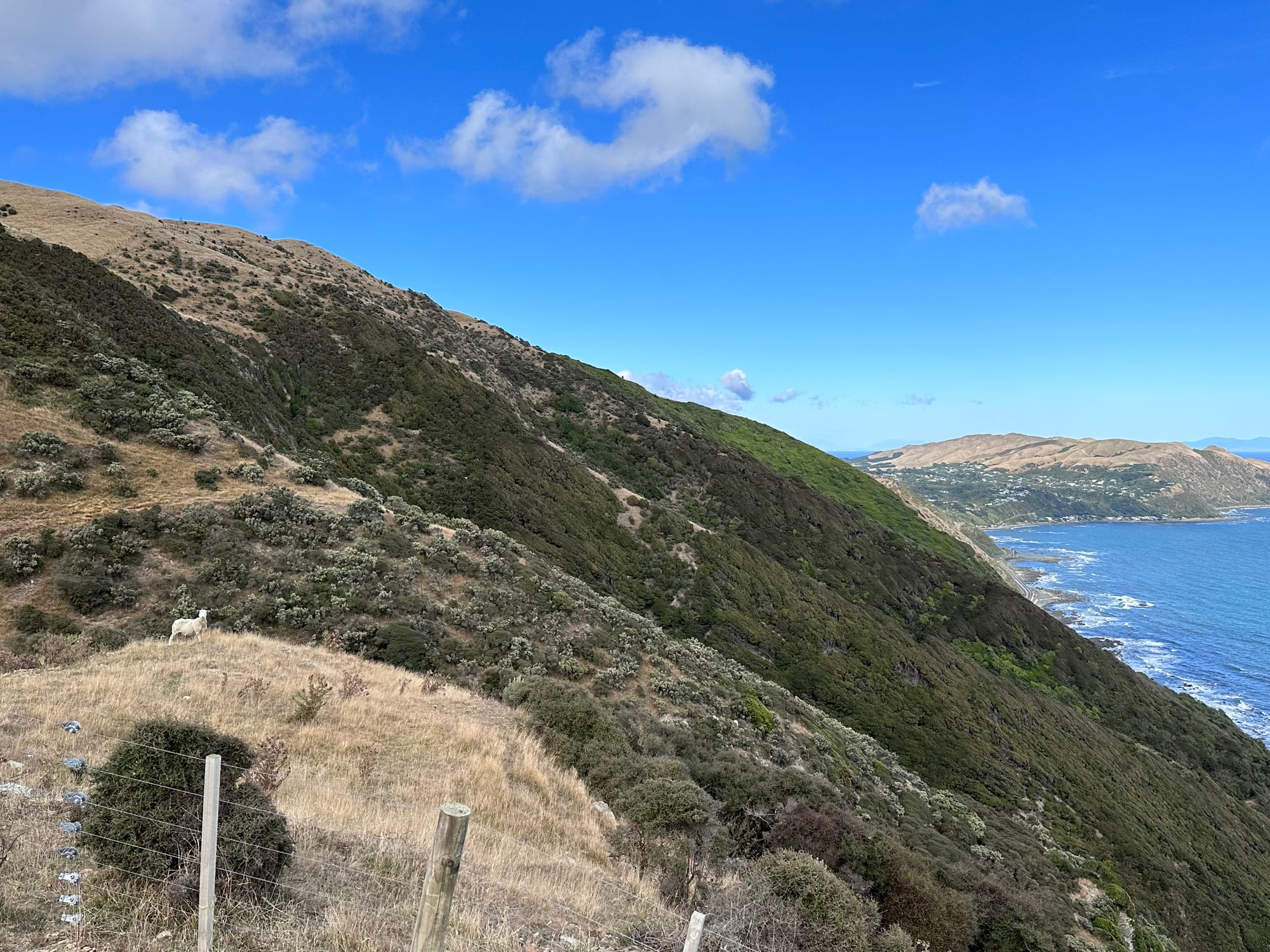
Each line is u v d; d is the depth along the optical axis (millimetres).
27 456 22312
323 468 32281
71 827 6430
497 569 28312
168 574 21016
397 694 16156
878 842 13164
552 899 8000
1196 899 36188
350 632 20938
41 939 4719
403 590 24359
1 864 5348
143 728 6516
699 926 4926
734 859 11266
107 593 19281
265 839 6156
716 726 22984
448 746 13430
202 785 6219
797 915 8789
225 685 13797
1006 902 15398
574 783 13930
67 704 10625
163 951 4879
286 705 13500
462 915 6660
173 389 31094
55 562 19531
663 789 12906
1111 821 40469
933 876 15344
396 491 42688
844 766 26422
